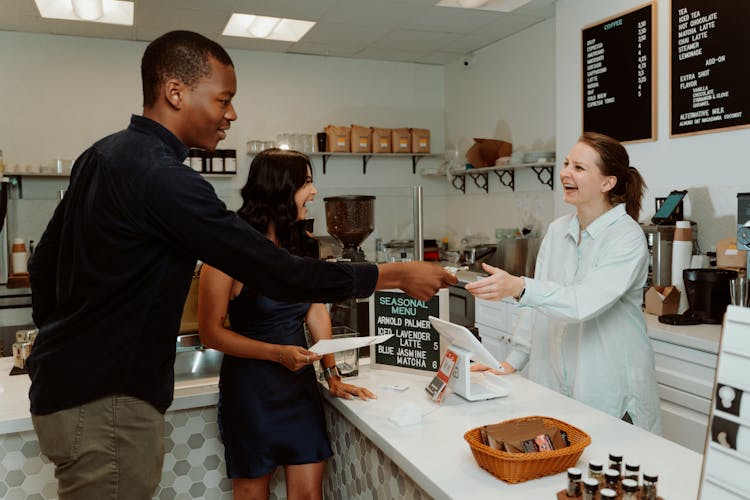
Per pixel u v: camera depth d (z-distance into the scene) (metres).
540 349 2.04
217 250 1.08
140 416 1.14
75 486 1.12
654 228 3.03
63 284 1.13
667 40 3.38
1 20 4.38
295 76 5.54
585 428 1.41
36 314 1.32
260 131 5.44
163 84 1.13
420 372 1.87
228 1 4.02
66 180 4.80
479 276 4.33
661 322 2.82
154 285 1.11
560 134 4.26
